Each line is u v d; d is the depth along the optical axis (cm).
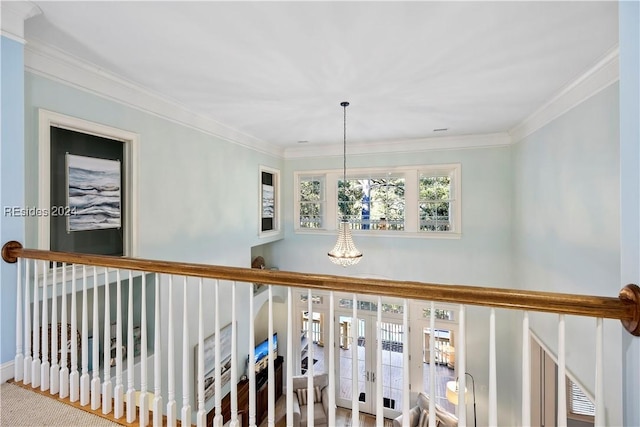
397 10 168
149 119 284
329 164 532
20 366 184
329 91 279
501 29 185
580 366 232
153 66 232
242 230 435
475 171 449
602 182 217
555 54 212
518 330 393
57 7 165
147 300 296
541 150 325
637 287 97
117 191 261
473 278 452
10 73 174
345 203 529
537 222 335
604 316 97
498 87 268
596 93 226
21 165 182
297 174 555
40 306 204
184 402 144
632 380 98
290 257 561
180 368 314
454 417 380
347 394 512
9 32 171
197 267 140
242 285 422
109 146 262
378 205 511
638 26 100
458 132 429
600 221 219
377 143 494
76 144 237
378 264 505
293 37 194
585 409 340
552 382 329
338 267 530
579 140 248
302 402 443
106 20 177
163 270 147
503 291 104
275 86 269
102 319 270
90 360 250
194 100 302
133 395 157
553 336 279
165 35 192
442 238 467
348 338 520
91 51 210
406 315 117
